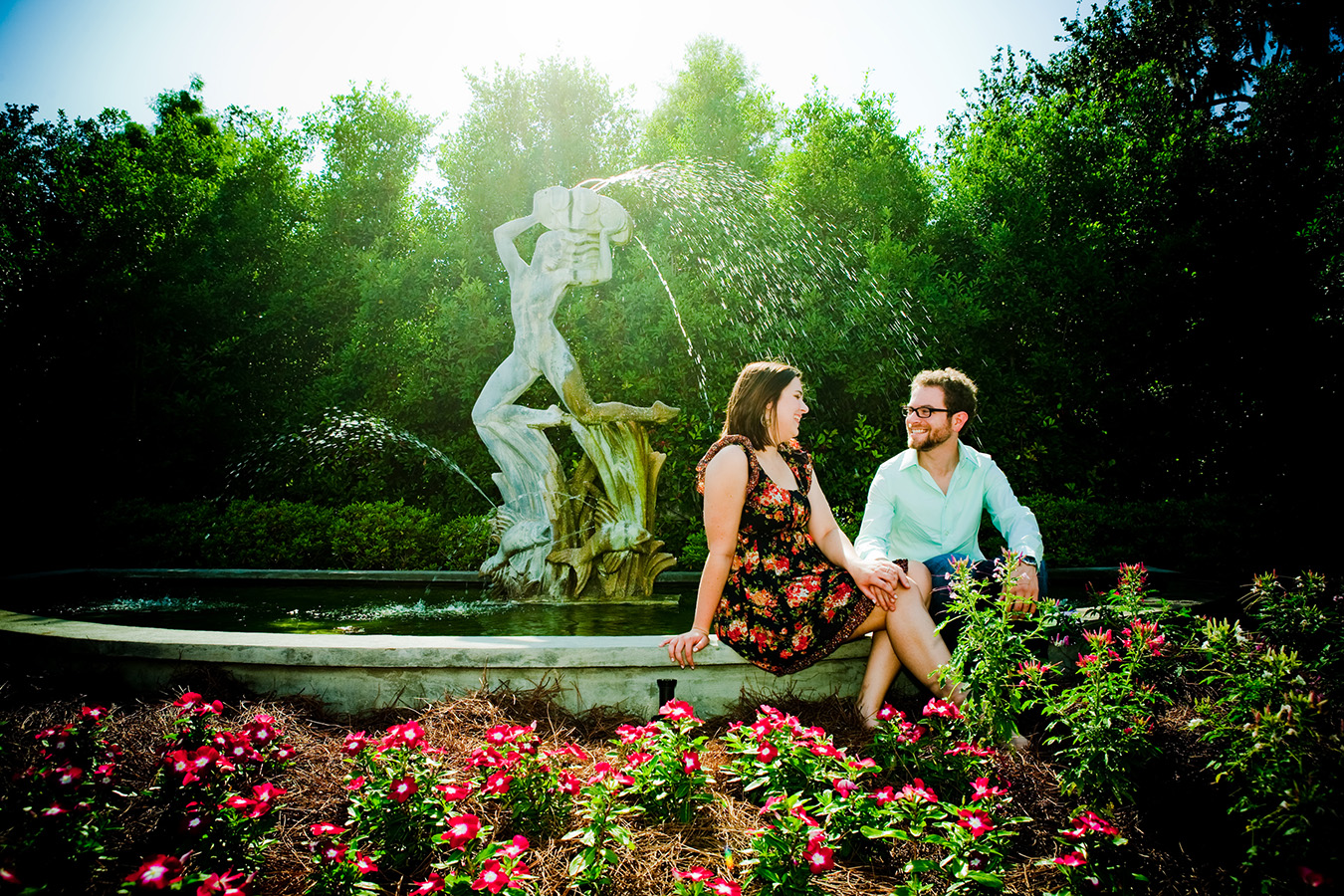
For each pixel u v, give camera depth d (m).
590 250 4.80
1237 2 13.10
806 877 1.50
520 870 1.47
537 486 4.71
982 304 7.39
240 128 10.04
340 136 8.55
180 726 2.05
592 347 6.91
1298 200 8.26
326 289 7.85
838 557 2.41
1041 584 2.58
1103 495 7.94
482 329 6.96
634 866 1.68
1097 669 1.88
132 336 7.76
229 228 8.34
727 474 2.31
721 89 8.48
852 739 2.25
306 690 2.54
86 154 8.66
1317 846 1.45
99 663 2.64
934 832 1.71
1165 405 8.16
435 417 7.46
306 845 1.75
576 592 4.59
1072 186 8.30
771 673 2.48
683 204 7.04
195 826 1.57
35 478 7.58
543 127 9.00
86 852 1.54
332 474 7.36
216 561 5.96
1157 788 1.90
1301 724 1.55
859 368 6.92
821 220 7.84
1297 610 2.25
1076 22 15.59
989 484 2.83
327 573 5.48
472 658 2.50
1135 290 7.77
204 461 8.06
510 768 1.81
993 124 9.28
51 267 7.73
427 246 7.81
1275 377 7.96
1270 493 7.69
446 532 5.86
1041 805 1.88
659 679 2.49
